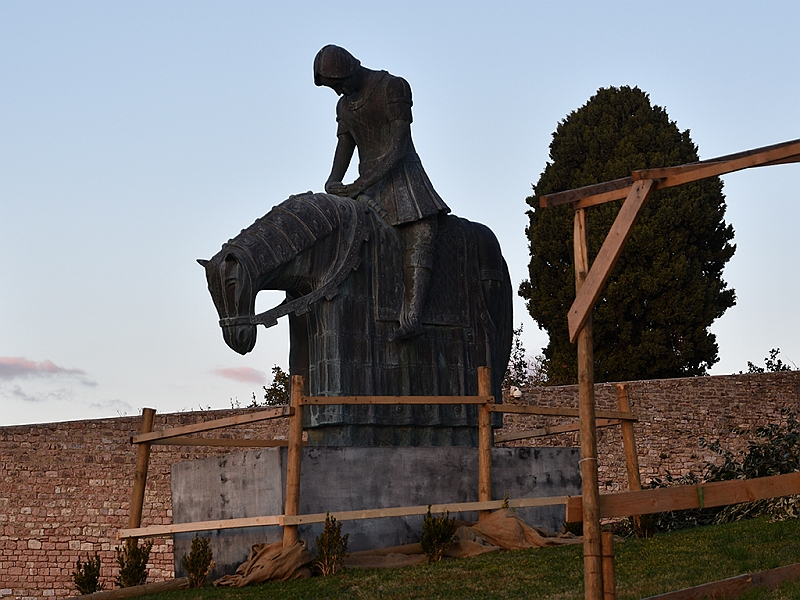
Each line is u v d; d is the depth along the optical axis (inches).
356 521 459.2
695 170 306.3
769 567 393.4
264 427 880.3
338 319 504.4
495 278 555.2
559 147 1326.3
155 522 855.1
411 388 519.2
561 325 1272.1
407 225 529.0
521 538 466.6
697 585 357.4
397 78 538.9
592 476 307.1
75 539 853.8
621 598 352.8
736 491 330.6
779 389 893.8
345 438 498.6
